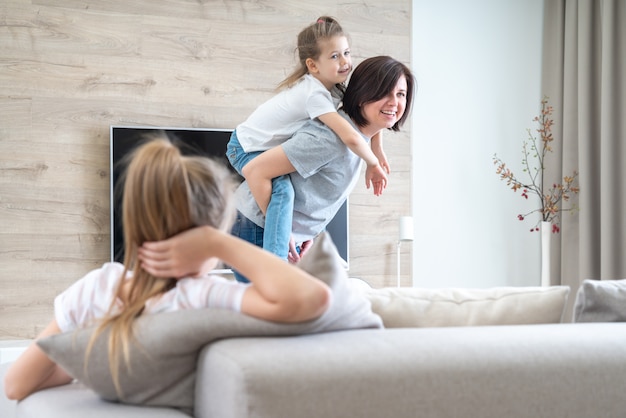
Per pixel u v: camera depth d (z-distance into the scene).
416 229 6.01
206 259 1.43
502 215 6.22
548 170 6.29
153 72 5.48
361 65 2.83
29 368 1.54
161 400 1.45
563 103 6.23
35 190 5.25
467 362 1.37
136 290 1.45
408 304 1.69
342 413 1.28
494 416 1.39
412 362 1.34
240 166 3.03
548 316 1.72
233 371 1.25
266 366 1.25
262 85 5.67
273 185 2.88
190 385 1.44
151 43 5.48
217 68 5.59
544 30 6.34
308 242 3.07
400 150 5.96
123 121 5.41
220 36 5.61
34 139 5.26
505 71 6.27
